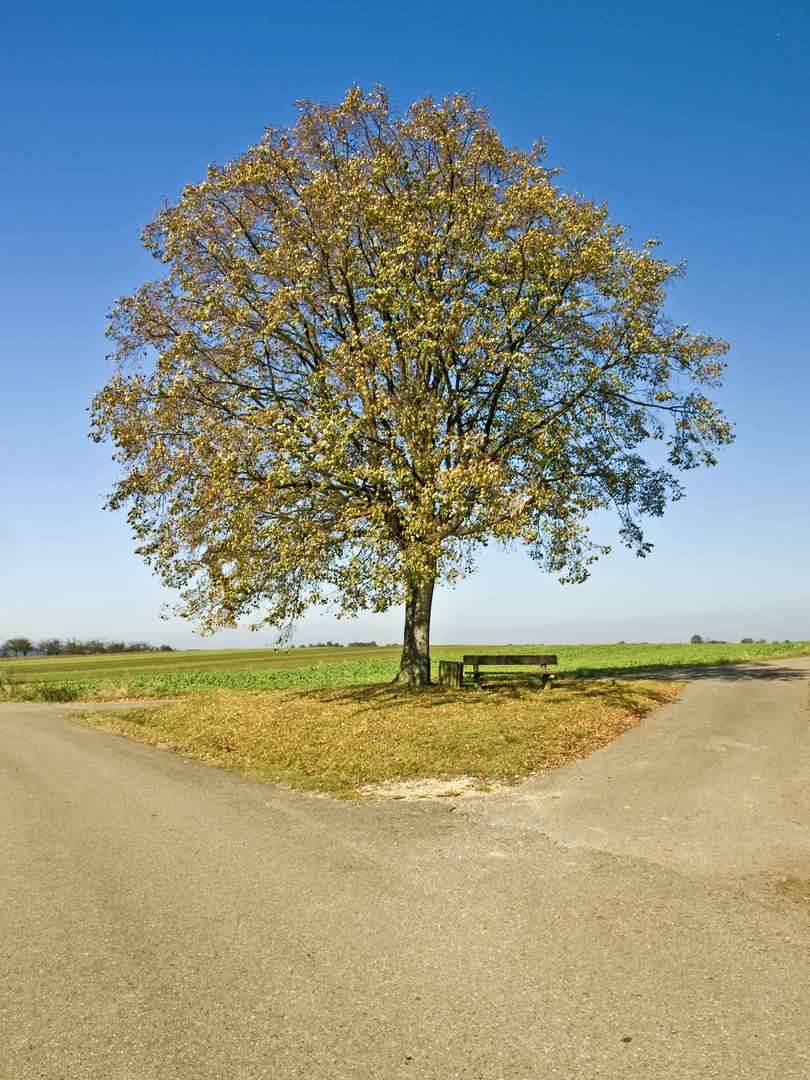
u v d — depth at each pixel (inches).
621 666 1341.0
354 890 270.4
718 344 803.4
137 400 737.0
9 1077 161.2
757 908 245.0
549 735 550.3
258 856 314.5
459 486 630.5
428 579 672.4
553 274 718.5
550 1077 157.8
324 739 585.9
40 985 204.4
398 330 746.2
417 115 803.4
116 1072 162.4
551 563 863.7
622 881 271.9
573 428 765.9
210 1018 184.5
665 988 193.9
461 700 725.3
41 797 452.8
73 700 1264.8
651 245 781.3
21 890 282.7
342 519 687.7
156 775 514.0
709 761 475.8
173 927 242.7
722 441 829.2
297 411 748.0
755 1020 177.8
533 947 220.1
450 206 770.8
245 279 762.2
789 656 1467.8
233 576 687.7
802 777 429.4
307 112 800.3
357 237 781.9
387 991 196.2
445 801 400.2
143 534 761.6
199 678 1592.0
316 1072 161.2
